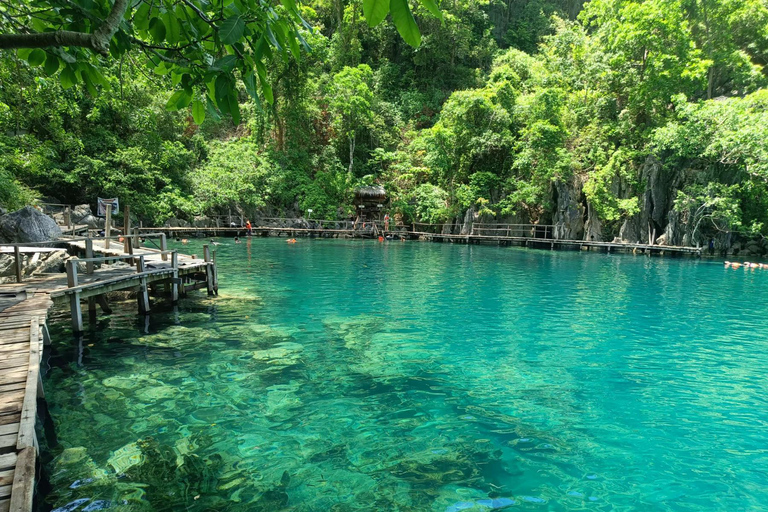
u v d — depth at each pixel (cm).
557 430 562
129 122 2853
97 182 2706
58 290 913
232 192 3300
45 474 440
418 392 668
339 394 653
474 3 4869
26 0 320
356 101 3822
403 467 471
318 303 1258
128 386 663
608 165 3069
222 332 955
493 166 3778
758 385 718
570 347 907
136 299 1283
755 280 1884
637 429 568
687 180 2997
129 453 483
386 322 1068
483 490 435
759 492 443
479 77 4641
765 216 2986
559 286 1639
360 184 3900
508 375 746
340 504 407
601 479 459
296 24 257
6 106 1504
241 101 4078
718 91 3391
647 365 805
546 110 3281
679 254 2961
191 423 554
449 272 1927
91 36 222
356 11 4341
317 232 3650
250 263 2045
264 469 461
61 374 708
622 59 3133
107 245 1330
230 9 259
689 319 1169
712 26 3362
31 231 1588
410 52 4734
